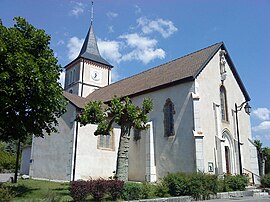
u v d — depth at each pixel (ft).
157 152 68.49
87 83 124.47
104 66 131.95
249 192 56.75
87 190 36.68
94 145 71.72
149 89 74.02
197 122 61.16
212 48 76.23
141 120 48.75
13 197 35.09
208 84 69.05
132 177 72.95
